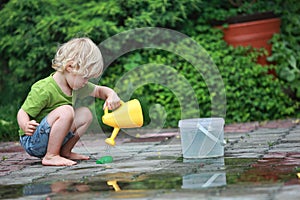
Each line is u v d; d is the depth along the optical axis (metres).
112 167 4.78
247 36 8.69
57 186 4.08
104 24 8.38
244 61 8.45
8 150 6.50
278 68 8.55
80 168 4.83
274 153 5.11
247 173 4.16
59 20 8.64
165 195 3.55
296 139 6.01
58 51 5.07
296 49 8.95
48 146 5.07
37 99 5.04
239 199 3.33
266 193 3.45
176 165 4.73
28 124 4.98
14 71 9.04
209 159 4.98
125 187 3.88
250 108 8.19
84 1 9.03
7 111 8.77
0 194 3.92
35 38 8.82
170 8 8.71
